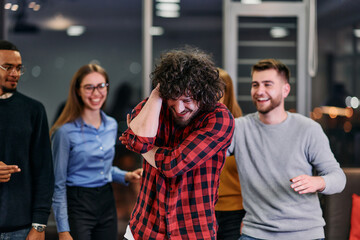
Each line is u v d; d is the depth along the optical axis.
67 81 4.20
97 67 2.84
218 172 1.71
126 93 4.21
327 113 4.33
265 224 2.24
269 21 4.31
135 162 4.20
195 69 1.52
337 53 4.36
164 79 1.52
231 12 4.26
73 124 2.74
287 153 2.27
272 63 2.33
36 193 2.39
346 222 2.76
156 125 1.60
